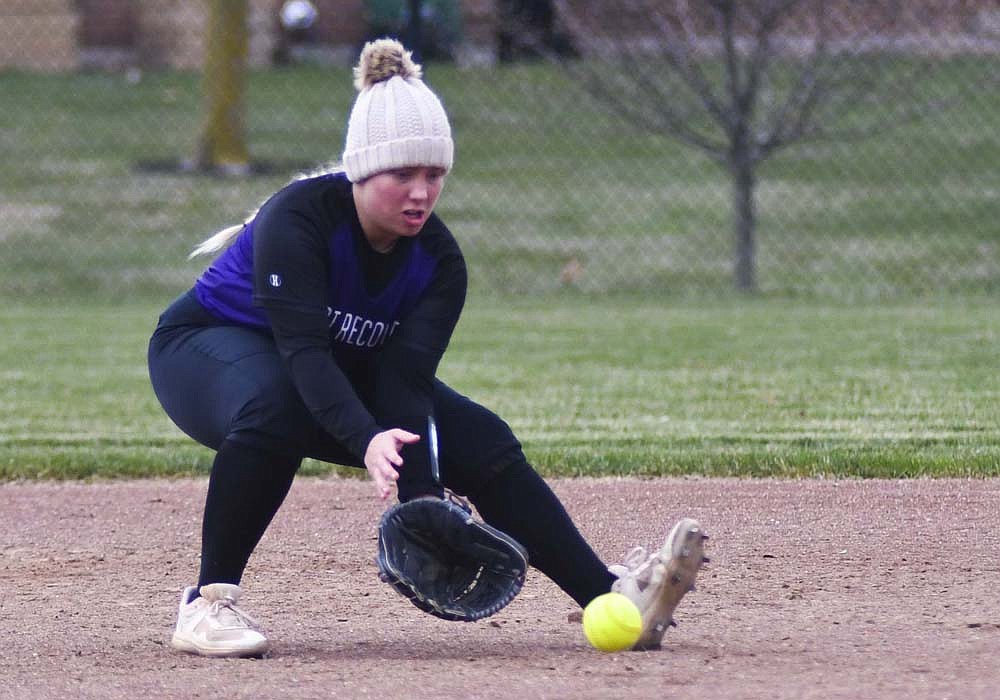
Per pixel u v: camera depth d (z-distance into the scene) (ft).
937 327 127.85
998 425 85.30
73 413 95.04
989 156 210.18
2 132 234.38
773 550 59.82
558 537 44.62
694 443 81.46
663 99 155.12
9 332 133.59
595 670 41.78
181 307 46.26
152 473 78.64
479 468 44.52
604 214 193.06
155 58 279.28
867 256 173.37
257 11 264.72
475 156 216.74
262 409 42.73
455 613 42.70
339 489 74.59
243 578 56.90
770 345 119.24
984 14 156.25
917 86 211.82
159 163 220.02
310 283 41.78
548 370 108.47
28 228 189.26
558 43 170.60
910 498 69.21
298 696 39.55
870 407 91.76
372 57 42.34
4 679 42.19
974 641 45.03
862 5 151.12
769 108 165.68
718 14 149.89
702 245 179.11
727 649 44.39
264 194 204.64
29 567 59.31
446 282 44.19
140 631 48.62
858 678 40.34
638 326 132.67
